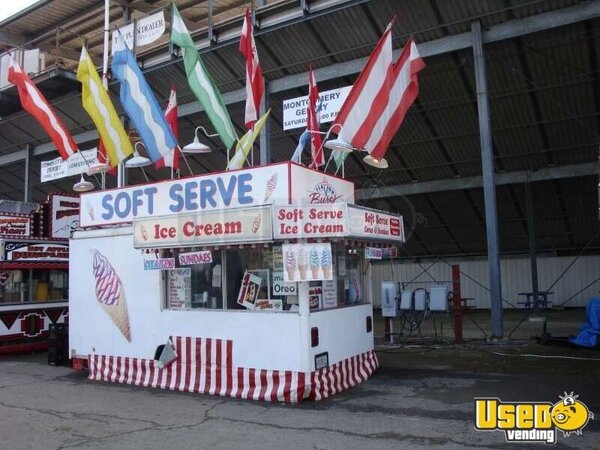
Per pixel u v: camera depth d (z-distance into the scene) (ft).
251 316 25.96
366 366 29.48
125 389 28.32
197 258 26.94
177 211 29.22
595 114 46.70
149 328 29.40
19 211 59.21
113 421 22.13
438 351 36.94
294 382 24.54
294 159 31.37
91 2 64.08
